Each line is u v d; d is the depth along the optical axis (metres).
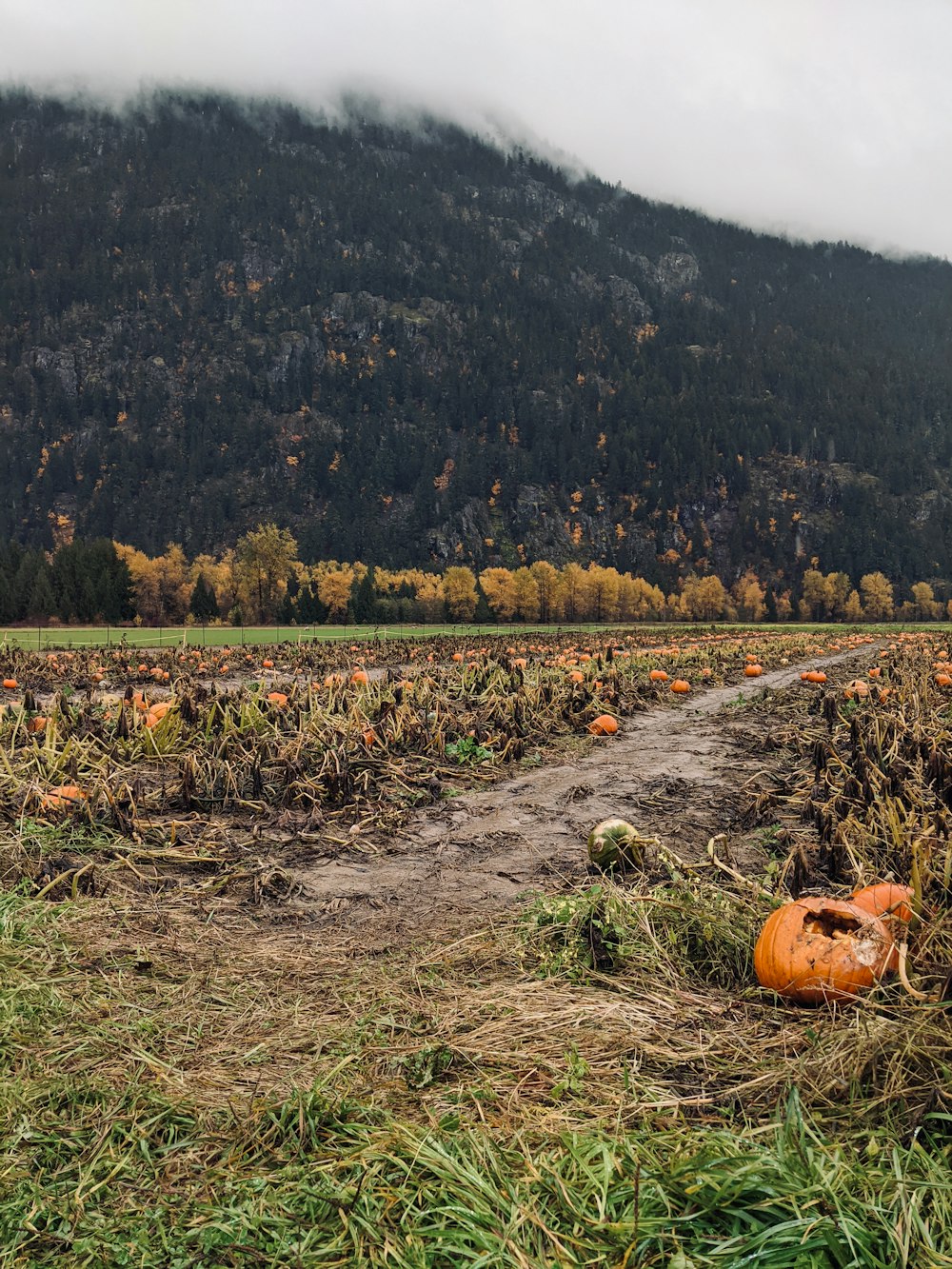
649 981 4.83
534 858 7.65
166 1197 3.18
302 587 121.44
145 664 26.52
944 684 18.11
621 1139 3.26
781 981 4.49
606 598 138.50
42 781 8.97
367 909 6.43
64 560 97.69
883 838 6.45
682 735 14.16
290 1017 4.61
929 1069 3.46
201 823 8.49
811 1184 2.89
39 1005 4.63
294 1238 2.93
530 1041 4.20
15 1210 3.08
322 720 11.96
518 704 13.91
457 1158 3.22
